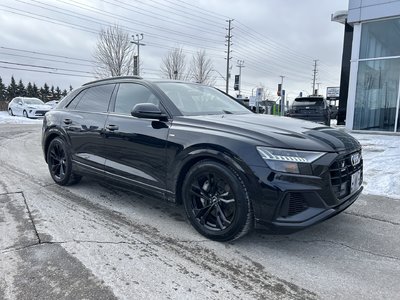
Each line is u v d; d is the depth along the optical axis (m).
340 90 18.81
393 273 2.93
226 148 3.20
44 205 4.45
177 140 3.59
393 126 13.34
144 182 3.97
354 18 13.80
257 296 2.58
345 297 2.59
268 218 3.04
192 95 4.36
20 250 3.19
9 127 17.25
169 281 2.75
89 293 2.56
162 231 3.71
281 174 2.99
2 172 6.32
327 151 3.14
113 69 33.69
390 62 13.25
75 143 4.93
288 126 3.56
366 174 6.33
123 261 3.05
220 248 3.33
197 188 3.53
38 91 84.62
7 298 2.48
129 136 4.06
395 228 3.90
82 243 3.37
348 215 4.29
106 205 4.51
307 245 3.45
